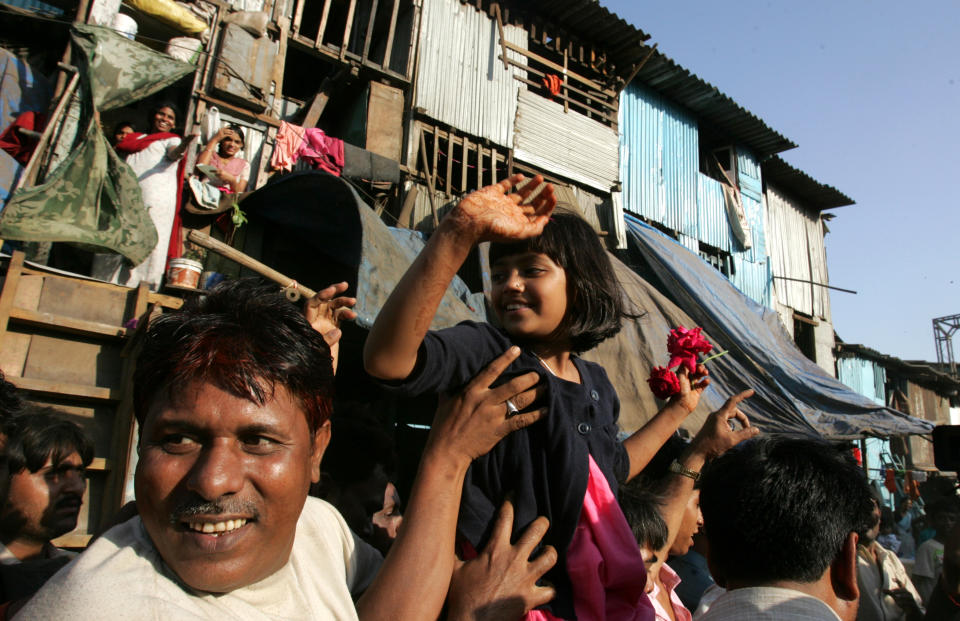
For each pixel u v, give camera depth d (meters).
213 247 4.11
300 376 0.92
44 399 3.15
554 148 10.23
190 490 0.81
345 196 4.88
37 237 4.07
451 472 1.18
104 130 6.13
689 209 12.27
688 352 1.91
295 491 0.89
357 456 2.24
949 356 28.20
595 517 1.26
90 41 5.16
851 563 1.46
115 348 3.46
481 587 1.12
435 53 9.16
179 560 0.81
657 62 11.39
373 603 1.07
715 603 1.50
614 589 1.27
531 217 1.11
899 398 18.55
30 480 2.02
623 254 10.02
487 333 1.37
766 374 7.89
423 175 8.52
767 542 1.41
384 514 2.36
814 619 1.31
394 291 1.09
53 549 2.16
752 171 13.98
